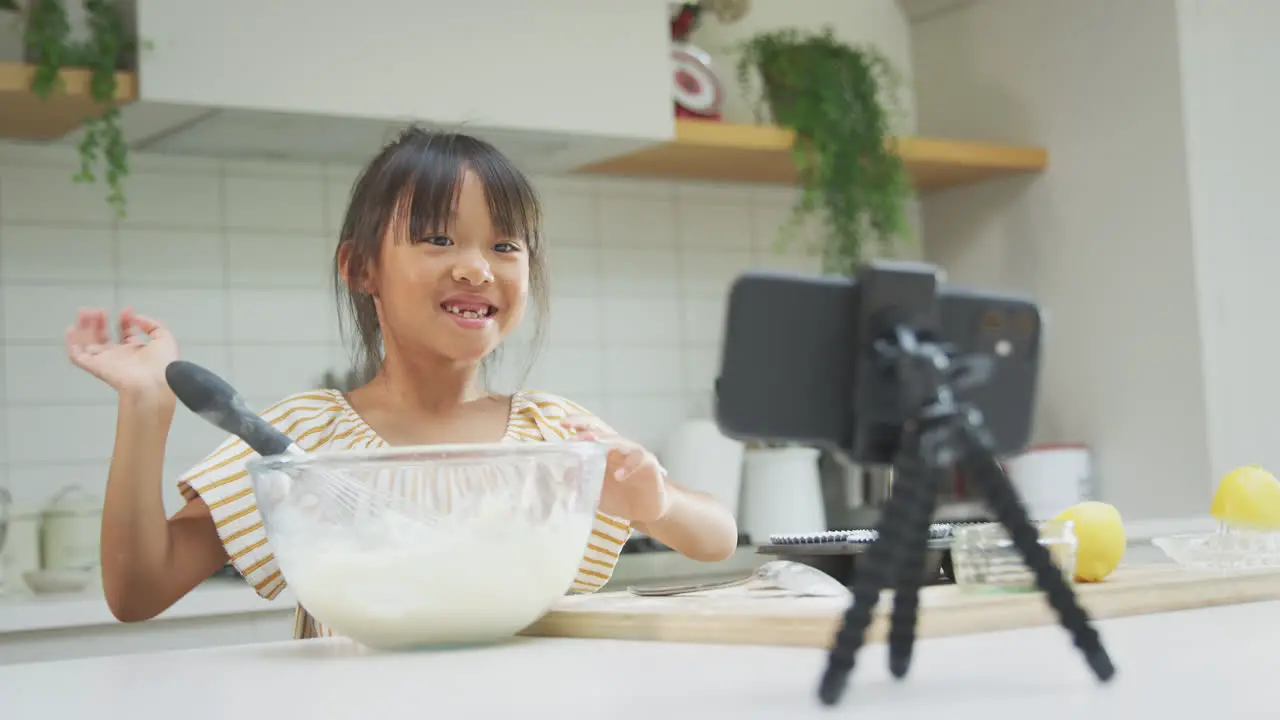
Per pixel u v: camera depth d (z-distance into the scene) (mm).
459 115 2562
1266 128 3080
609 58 2719
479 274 1332
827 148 2990
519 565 977
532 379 3078
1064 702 612
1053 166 3262
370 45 2490
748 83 3174
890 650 700
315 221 2883
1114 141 3129
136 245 2721
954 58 3490
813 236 3465
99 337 1263
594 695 708
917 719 586
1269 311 3043
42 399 2623
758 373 684
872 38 3535
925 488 643
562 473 995
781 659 829
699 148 2930
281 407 1442
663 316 3254
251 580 1334
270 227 2842
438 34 2549
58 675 941
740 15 3158
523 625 1013
